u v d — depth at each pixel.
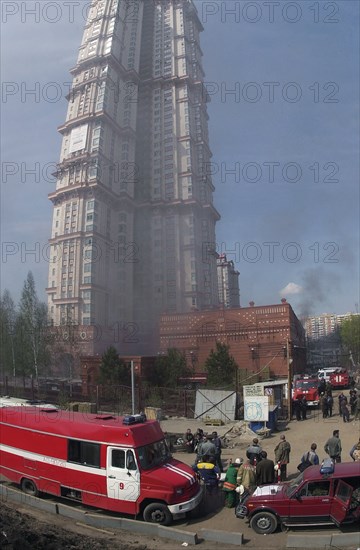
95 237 86.12
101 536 11.28
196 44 128.38
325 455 17.75
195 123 114.94
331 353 95.25
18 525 10.57
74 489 12.99
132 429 12.57
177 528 11.69
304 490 10.92
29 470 14.20
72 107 102.44
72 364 54.53
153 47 120.75
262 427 22.66
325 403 26.09
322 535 10.09
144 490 11.95
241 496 12.62
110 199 93.69
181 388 33.16
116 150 100.69
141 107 115.06
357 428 21.89
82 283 83.50
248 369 40.53
